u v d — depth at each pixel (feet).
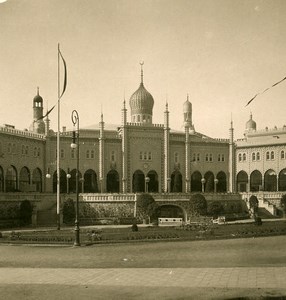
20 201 227.20
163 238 140.36
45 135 286.87
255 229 162.50
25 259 104.22
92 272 85.46
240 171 327.06
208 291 67.62
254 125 338.34
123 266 92.12
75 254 111.24
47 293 69.15
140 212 235.20
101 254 110.22
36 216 221.87
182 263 93.97
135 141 305.12
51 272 86.28
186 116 376.07
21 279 79.61
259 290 67.62
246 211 269.03
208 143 323.37
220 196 266.98
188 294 66.33
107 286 72.79
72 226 211.00
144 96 335.88
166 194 248.73
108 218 232.53
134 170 303.89
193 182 322.14
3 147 252.62
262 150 316.60
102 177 296.71
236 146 327.67
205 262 94.58
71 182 294.05
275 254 104.94
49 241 137.39
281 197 264.93
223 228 172.55
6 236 153.28
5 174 254.06
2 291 70.79
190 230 170.09
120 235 150.30
